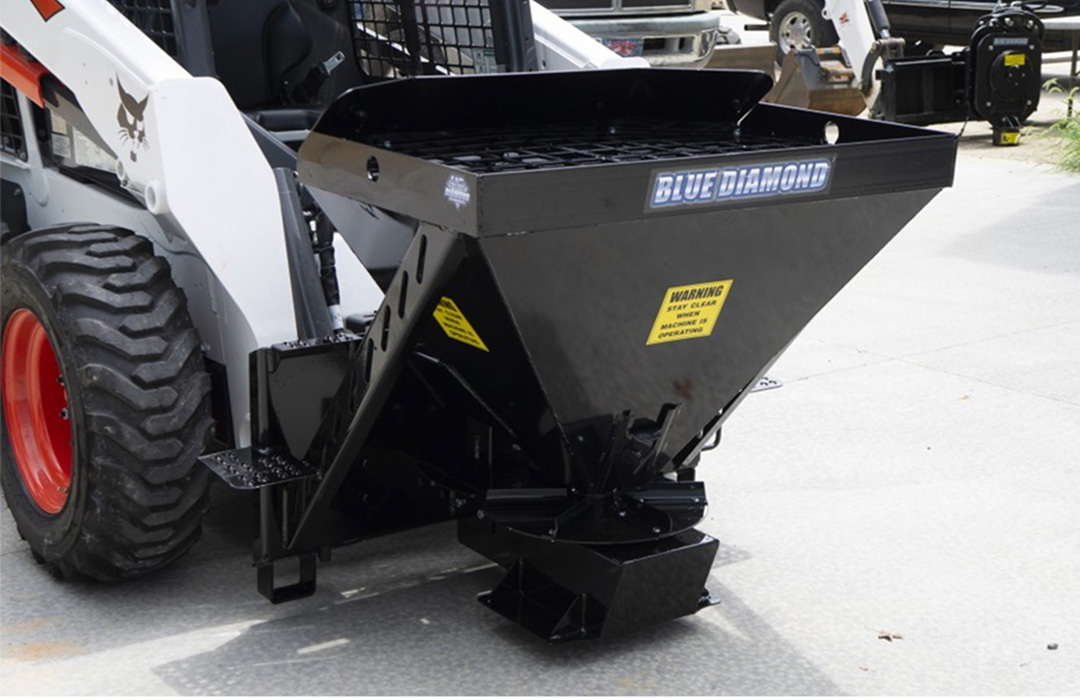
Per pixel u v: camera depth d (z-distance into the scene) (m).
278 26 4.42
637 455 3.33
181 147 3.28
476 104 3.23
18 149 4.57
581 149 3.29
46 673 3.20
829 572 3.81
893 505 4.28
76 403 3.36
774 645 3.38
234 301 3.39
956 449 4.76
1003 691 3.16
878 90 10.37
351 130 3.06
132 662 3.26
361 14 4.73
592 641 3.38
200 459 3.35
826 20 12.59
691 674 3.23
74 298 3.37
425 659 3.29
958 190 9.18
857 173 2.96
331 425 3.20
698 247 2.87
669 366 3.14
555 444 3.25
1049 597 3.64
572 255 2.71
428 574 3.79
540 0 8.97
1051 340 6.00
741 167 2.80
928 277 7.06
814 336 6.13
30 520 3.73
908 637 3.42
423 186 2.66
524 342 2.88
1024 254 7.49
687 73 3.44
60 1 3.64
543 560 3.34
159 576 3.74
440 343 3.20
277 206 3.40
